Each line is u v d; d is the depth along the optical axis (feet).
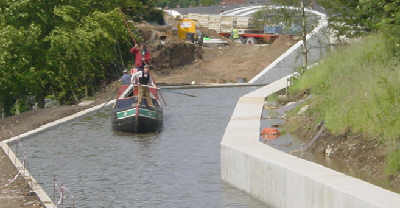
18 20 149.38
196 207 47.75
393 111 50.93
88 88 159.84
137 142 77.61
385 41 66.95
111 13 169.99
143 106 85.20
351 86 63.72
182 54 202.90
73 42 151.84
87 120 99.25
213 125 90.02
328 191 39.37
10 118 106.73
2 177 58.18
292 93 101.91
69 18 155.22
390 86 54.24
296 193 43.45
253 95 106.42
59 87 159.43
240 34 262.06
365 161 49.32
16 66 141.59
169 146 74.08
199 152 69.67
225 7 380.99
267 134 67.05
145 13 235.40
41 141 79.05
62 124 94.22
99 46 165.89
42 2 154.10
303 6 149.79
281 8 152.66
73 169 62.23
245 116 77.71
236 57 211.20
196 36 231.30
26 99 157.17
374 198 35.99
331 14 90.84
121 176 58.75
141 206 48.60
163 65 195.72
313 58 188.55
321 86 76.74
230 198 50.06
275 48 210.38
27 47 145.59
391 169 44.83
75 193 52.90
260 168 48.91
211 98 129.90
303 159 48.78
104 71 175.22
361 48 79.36
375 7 68.80
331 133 57.62
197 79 186.29
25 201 49.29
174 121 94.73
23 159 67.46
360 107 56.29
